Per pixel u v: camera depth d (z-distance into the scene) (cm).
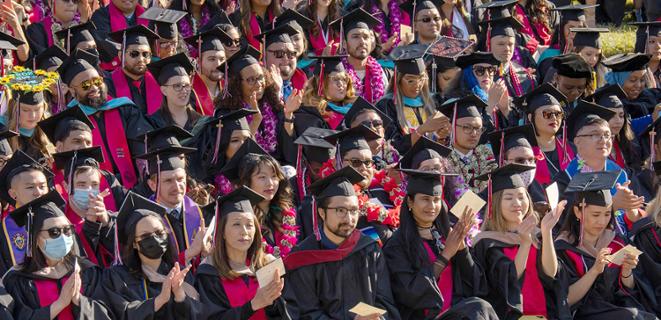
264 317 820
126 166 1030
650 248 955
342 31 1212
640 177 1122
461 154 1038
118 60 1166
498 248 884
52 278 789
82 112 948
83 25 1159
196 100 1115
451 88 1195
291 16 1276
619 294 916
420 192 858
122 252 808
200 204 947
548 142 1109
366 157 950
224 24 1192
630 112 1271
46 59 1096
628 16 1773
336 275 830
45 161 951
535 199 1015
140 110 1052
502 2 1338
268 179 906
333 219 834
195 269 864
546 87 1107
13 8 1182
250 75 1057
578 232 927
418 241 857
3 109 1016
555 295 888
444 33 1362
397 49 1182
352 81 1176
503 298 875
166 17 1156
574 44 1325
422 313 860
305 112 1096
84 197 884
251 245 834
